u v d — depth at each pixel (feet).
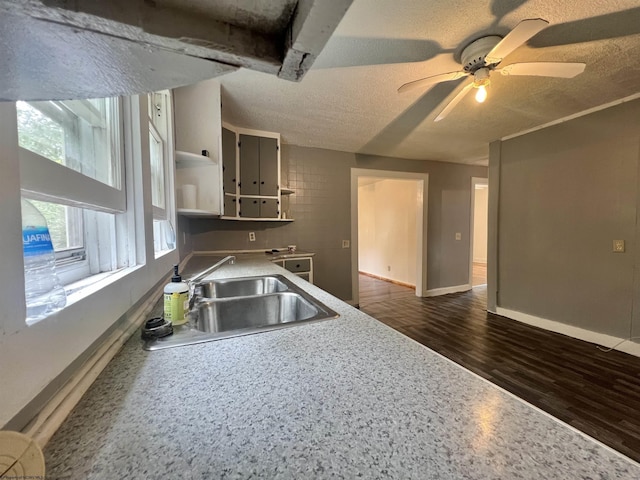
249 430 1.39
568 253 9.36
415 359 2.17
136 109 3.44
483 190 26.27
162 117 6.03
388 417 1.48
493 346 8.67
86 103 2.80
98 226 3.03
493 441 1.31
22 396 1.34
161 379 1.87
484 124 9.73
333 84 6.75
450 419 1.46
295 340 2.53
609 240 8.36
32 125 2.06
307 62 1.00
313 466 1.18
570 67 5.20
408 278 17.95
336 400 1.64
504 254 11.44
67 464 1.18
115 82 1.07
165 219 5.65
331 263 12.92
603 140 8.37
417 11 4.42
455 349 8.48
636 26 4.83
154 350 2.31
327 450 1.26
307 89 7.04
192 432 1.38
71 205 2.31
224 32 0.90
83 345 1.94
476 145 12.18
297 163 12.19
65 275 2.51
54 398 1.57
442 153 13.47
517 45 4.49
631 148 7.84
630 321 7.99
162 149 5.95
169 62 0.96
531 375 6.95
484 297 14.92
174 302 2.85
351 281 13.33
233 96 7.50
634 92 7.53
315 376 1.91
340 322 3.00
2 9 0.66
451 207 15.67
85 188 2.28
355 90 7.07
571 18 4.62
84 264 2.82
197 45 0.88
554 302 9.82
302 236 12.34
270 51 0.96
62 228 2.54
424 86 6.37
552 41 5.24
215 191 7.45
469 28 4.83
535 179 10.21
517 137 10.71
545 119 9.37
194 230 10.64
